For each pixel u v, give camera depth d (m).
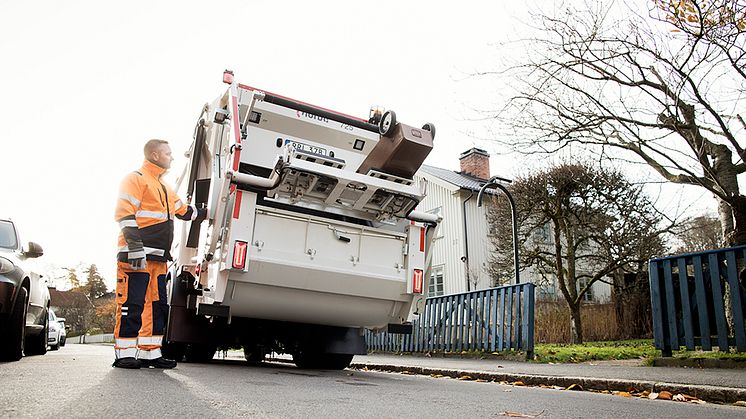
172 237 5.21
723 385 4.19
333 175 5.39
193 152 6.59
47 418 2.31
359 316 5.89
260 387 3.87
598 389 4.75
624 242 16.88
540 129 9.18
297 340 6.47
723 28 7.05
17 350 5.96
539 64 8.94
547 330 15.05
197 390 3.49
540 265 19.16
